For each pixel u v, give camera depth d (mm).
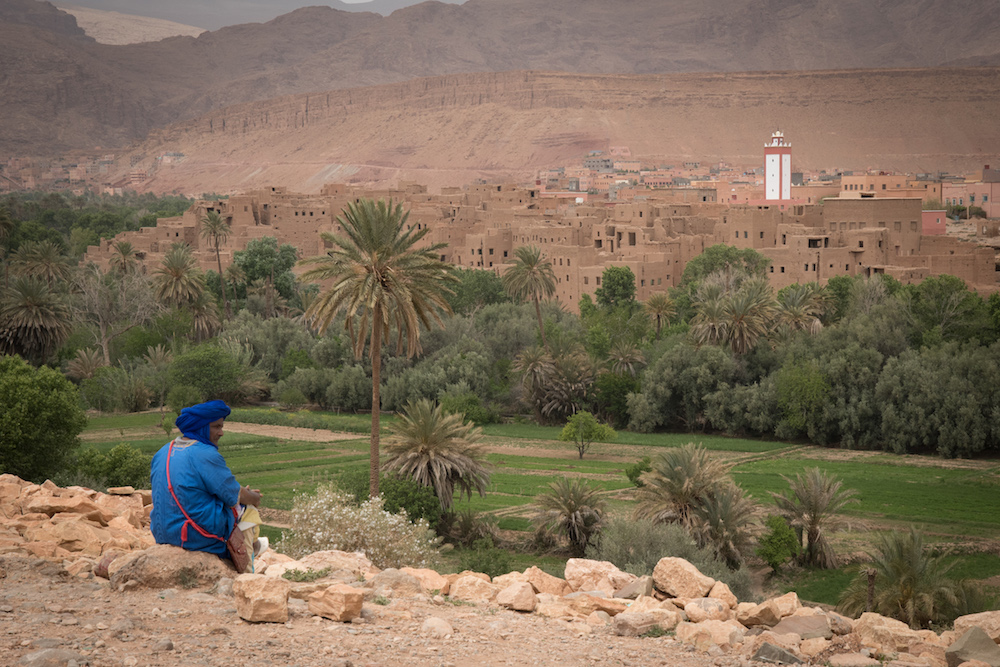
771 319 102375
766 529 55031
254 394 114812
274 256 145375
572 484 56438
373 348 49125
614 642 10039
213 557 10617
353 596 9875
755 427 94312
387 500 53188
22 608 9172
